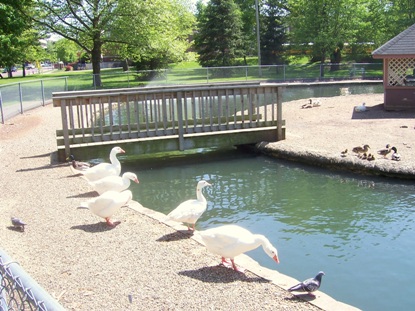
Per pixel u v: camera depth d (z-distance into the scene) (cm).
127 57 4356
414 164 1227
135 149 1476
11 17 3128
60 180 1161
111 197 823
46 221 862
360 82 3891
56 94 1568
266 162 1495
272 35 5803
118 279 621
